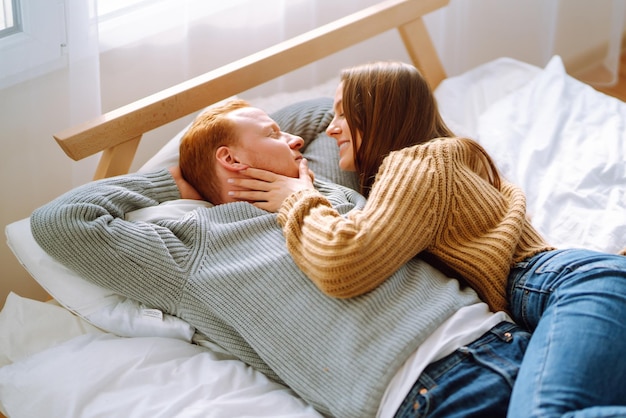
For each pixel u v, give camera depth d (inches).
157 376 47.0
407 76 55.5
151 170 58.8
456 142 50.7
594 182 62.7
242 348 48.8
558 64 76.0
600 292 42.5
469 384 41.7
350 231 43.8
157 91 72.9
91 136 55.1
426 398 40.8
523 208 51.0
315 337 45.4
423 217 46.7
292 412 44.4
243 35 75.9
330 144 61.6
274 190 52.7
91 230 48.8
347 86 55.7
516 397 39.2
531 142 66.7
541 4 99.1
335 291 44.6
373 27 70.6
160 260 49.1
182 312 50.2
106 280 49.7
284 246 49.2
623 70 107.0
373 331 44.1
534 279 47.4
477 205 48.9
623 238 57.8
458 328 44.4
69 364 47.5
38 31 59.6
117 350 48.4
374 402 42.3
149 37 69.9
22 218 66.2
